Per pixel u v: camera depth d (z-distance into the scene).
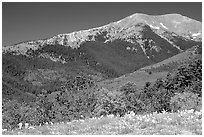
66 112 96.00
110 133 16.66
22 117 80.38
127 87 112.12
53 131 18.70
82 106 96.06
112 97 67.25
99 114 63.00
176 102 45.69
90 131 17.75
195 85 55.09
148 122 18.16
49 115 92.12
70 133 17.55
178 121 17.95
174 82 69.38
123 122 18.98
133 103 67.06
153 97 67.81
